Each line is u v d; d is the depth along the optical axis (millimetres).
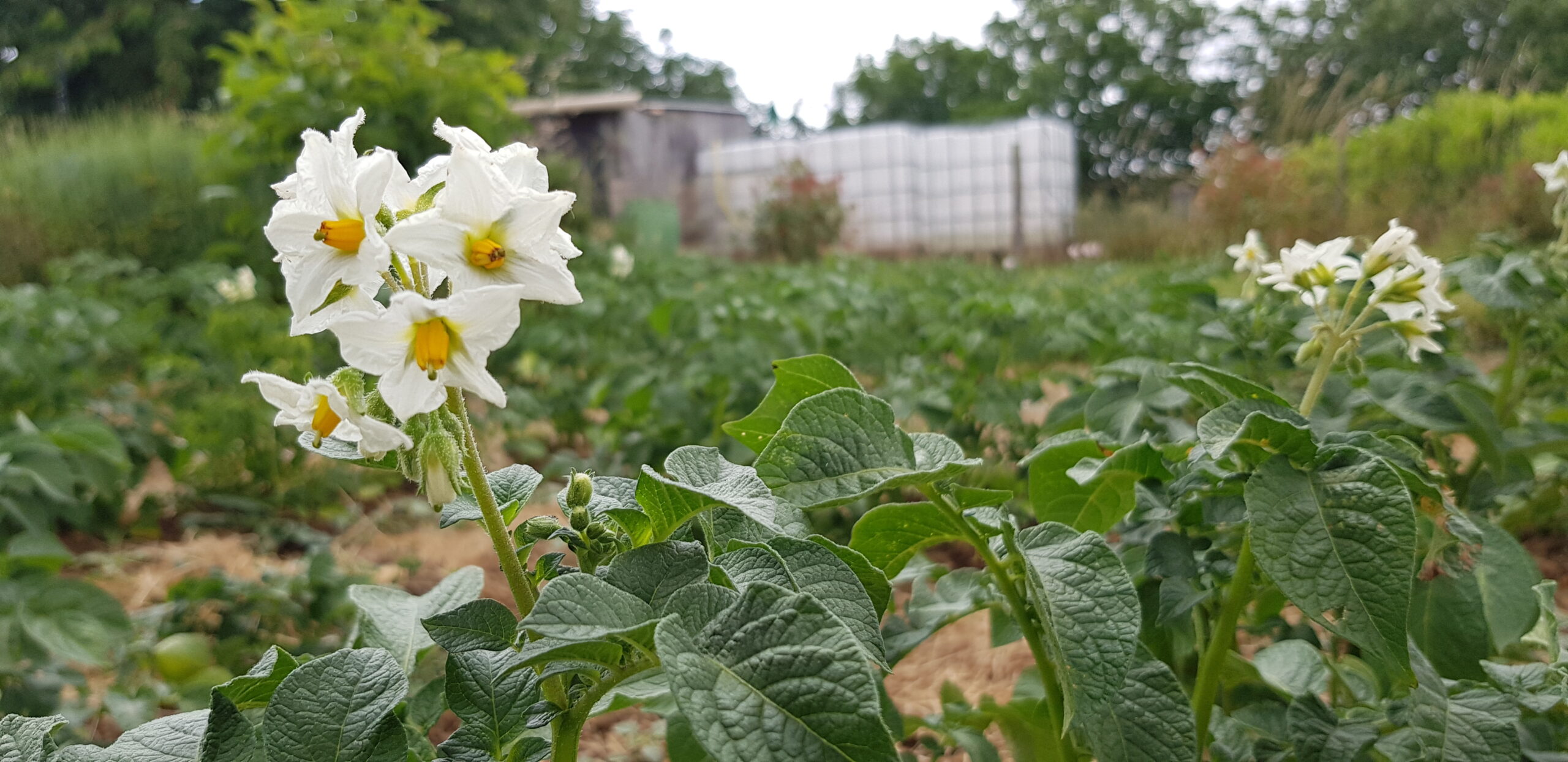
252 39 8703
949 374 5207
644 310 7176
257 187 8523
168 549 4551
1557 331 3197
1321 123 18250
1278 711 1918
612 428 5336
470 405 6676
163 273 10438
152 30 27375
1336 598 1270
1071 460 1903
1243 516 1561
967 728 2240
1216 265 12859
